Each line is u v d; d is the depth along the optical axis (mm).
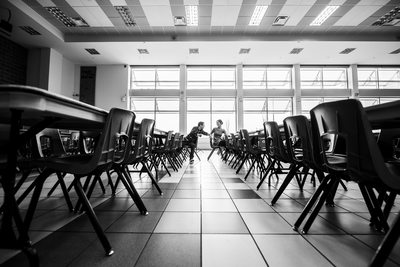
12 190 894
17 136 913
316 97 9492
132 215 1519
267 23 6578
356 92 9180
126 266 885
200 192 2232
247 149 3322
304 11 5973
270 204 1794
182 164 5094
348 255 979
